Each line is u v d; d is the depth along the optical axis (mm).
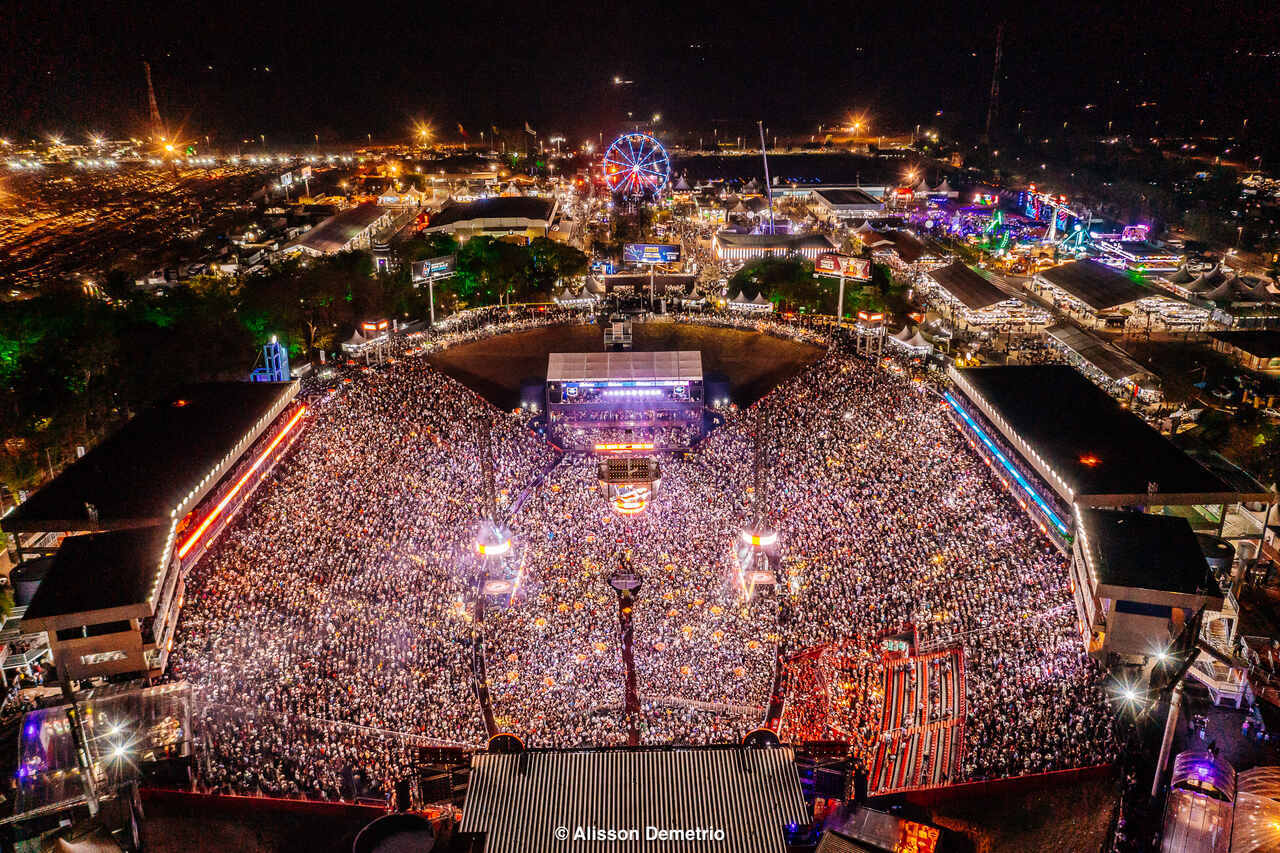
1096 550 54688
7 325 91812
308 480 75438
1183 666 45094
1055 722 43812
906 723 43688
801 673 47500
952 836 34281
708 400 99250
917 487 72125
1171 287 140875
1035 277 147875
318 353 116750
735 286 136125
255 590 57062
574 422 90750
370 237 188750
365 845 31438
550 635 51156
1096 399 80250
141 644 50875
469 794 34250
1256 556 63000
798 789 34406
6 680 50938
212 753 42062
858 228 187250
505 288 138875
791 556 59656
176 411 79188
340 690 46219
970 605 53781
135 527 59531
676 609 53594
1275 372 107500
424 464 78875
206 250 182125
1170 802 36938
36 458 80438
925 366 106938
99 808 38000
